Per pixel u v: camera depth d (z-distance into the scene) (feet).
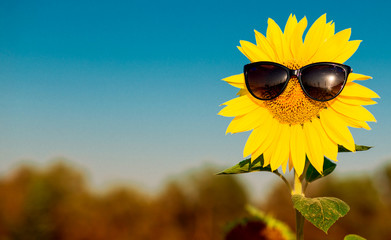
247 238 4.13
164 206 10.05
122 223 10.80
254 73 3.54
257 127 3.57
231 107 3.56
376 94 3.45
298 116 3.58
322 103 3.57
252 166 3.52
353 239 3.50
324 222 3.19
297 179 3.52
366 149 3.47
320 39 3.54
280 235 4.15
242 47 3.58
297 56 3.58
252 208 4.34
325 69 3.48
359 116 3.48
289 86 3.57
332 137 3.52
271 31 3.58
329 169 3.58
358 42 3.50
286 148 3.56
